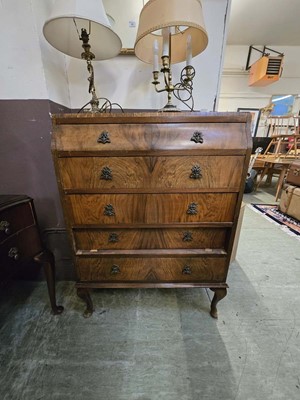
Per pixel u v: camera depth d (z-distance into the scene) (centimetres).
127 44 116
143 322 102
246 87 427
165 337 94
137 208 82
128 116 70
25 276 128
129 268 93
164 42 87
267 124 421
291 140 338
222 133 71
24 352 88
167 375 79
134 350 89
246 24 324
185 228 87
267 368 82
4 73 92
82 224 85
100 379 78
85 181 77
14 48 89
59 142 71
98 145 71
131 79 121
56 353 87
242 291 122
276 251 164
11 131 100
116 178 76
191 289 123
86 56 89
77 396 73
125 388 76
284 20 312
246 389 75
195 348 89
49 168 107
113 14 112
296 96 427
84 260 91
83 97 122
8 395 73
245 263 149
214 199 80
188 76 92
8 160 105
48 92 96
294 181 226
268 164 326
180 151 72
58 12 71
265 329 98
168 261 92
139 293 120
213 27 114
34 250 93
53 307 105
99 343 92
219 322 102
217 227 86
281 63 356
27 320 103
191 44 94
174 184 77
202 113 71
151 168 75
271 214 240
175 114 71
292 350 89
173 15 73
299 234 191
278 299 117
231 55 409
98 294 120
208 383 77
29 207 89
